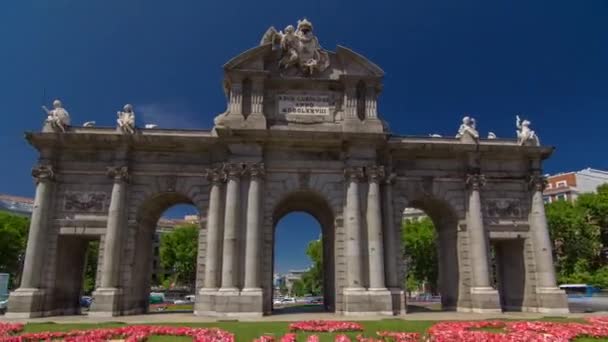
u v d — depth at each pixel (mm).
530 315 33875
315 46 39250
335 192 36938
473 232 38156
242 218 35250
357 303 33688
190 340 20328
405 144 38281
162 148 37562
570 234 71000
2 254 67188
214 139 36656
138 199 36844
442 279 41812
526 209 40062
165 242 95938
